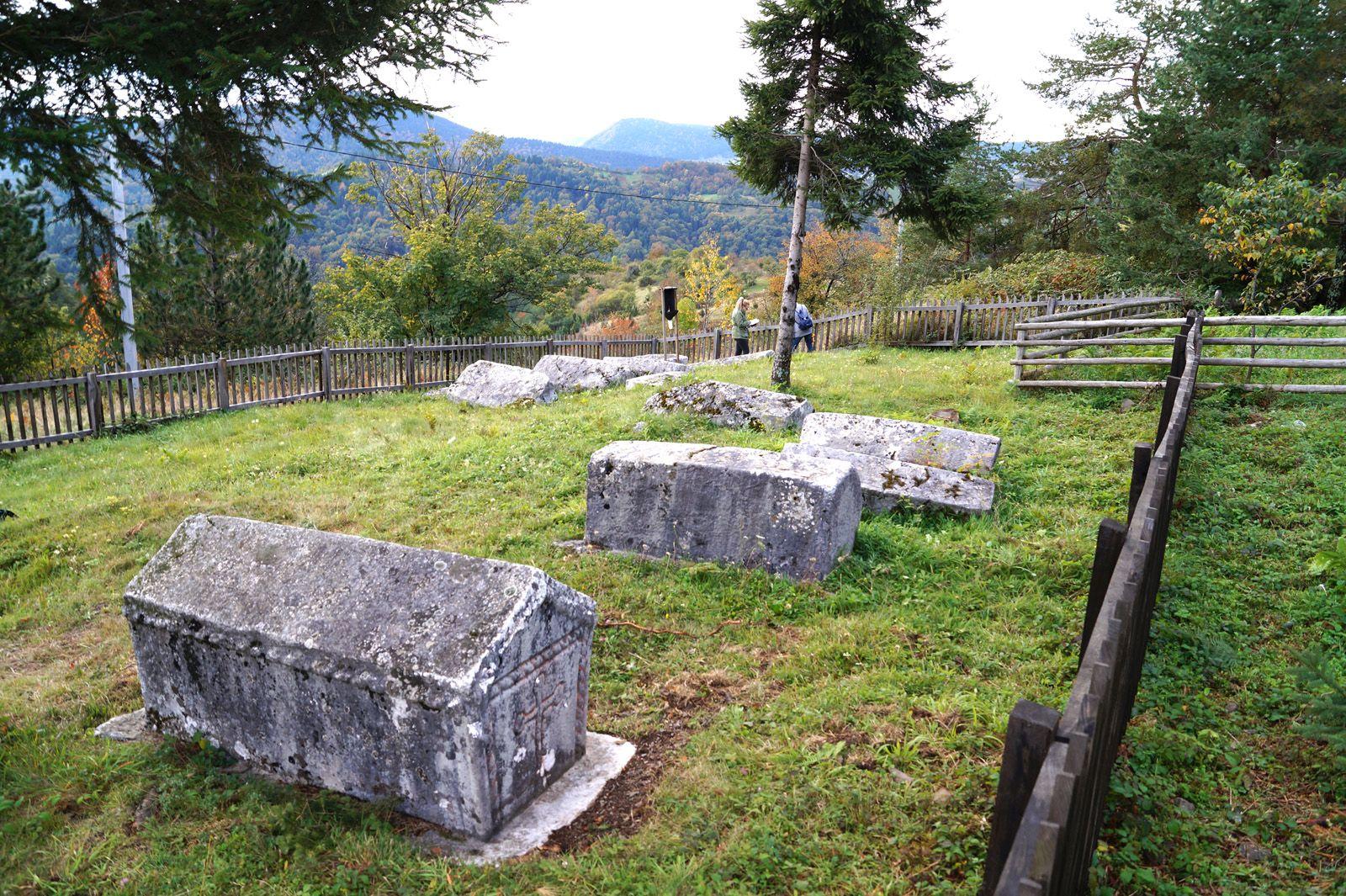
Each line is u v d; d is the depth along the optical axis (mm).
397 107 7516
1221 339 10133
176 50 6203
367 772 3760
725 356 23969
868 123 12320
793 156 13203
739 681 4848
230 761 4211
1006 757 2277
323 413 14891
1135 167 21094
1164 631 4887
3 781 4117
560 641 3895
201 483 9852
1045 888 1688
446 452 10445
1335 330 13031
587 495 7094
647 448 7094
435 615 3674
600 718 4582
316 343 27562
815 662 4891
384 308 35188
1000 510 7383
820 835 3330
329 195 7914
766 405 10773
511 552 7109
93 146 6172
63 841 3635
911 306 18891
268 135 7484
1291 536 6238
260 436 12875
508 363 20484
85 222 7246
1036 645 4895
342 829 3588
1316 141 18641
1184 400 6766
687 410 11094
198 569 4352
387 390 18266
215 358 15609
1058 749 2123
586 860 3332
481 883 3242
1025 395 11523
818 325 20469
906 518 7379
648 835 3447
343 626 3771
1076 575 5883
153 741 4438
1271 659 4680
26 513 9086
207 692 4203
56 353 18156
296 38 6602
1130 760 3715
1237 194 14062
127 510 8867
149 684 4445
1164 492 4863
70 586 7195
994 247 32500
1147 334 14438
